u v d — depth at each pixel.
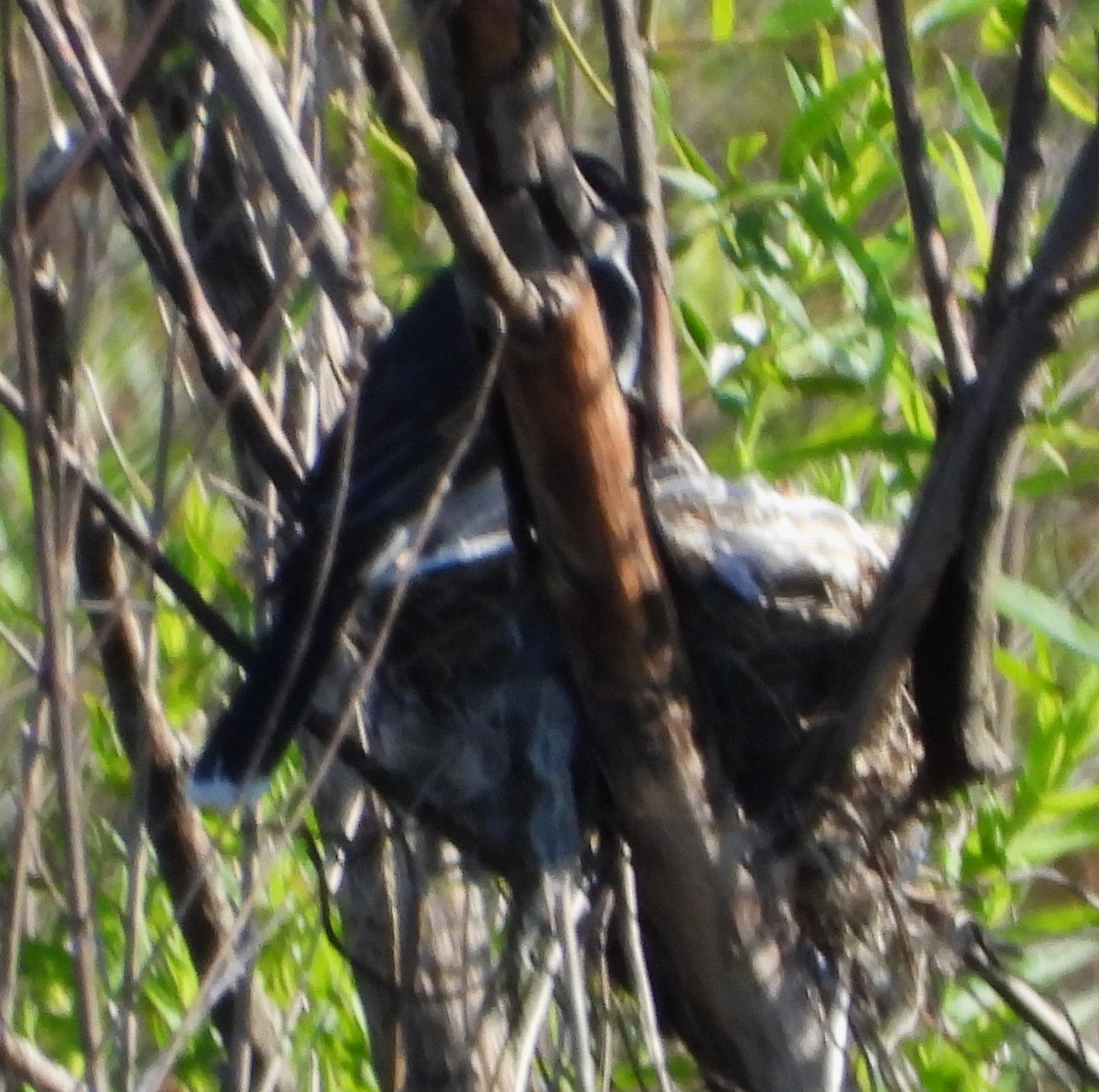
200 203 5.43
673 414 5.51
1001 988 5.20
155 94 5.51
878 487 6.11
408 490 5.23
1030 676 5.68
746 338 5.85
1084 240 4.40
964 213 7.17
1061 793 5.59
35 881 5.32
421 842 5.26
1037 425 5.52
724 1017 4.82
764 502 5.41
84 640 5.22
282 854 5.05
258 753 4.29
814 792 4.84
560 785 4.79
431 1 3.83
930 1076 5.43
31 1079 4.82
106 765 5.56
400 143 3.75
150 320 6.95
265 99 4.64
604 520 4.36
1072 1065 5.18
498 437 4.42
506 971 4.77
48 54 4.10
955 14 5.84
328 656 4.81
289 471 4.98
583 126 8.41
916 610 4.66
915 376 6.19
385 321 5.62
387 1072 5.37
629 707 4.59
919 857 5.17
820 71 6.62
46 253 4.46
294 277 4.12
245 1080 4.72
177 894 5.25
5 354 5.91
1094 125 4.72
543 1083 5.14
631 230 5.41
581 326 4.07
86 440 4.86
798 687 5.03
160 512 4.06
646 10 6.07
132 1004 4.05
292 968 5.51
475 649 5.07
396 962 5.35
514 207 3.95
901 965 5.05
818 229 5.57
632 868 4.74
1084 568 7.30
